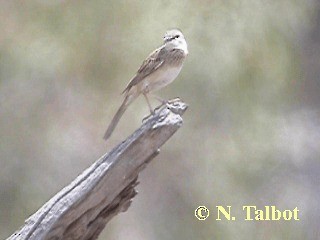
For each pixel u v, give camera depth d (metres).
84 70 15.05
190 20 14.84
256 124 15.20
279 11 15.53
